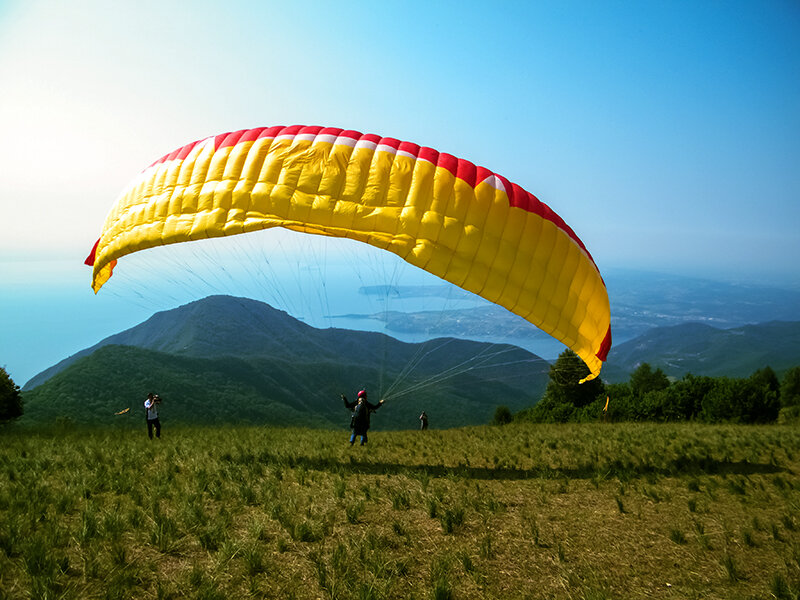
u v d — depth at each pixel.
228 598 5.30
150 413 16.22
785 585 5.72
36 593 5.03
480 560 6.61
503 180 12.18
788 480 10.05
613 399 36.28
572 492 9.48
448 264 11.20
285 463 11.03
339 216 11.24
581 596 5.74
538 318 12.09
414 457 12.78
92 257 14.41
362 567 6.20
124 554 6.02
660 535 7.46
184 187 12.28
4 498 7.57
